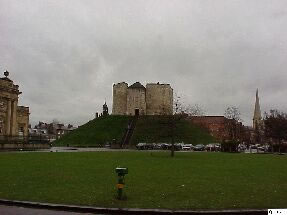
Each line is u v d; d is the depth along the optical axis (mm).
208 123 140750
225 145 74625
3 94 78625
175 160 38906
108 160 37156
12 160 34844
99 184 18734
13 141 68250
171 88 140125
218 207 13508
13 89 81562
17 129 87438
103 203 14125
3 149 63375
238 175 23578
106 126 113312
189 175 23266
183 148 82188
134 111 134250
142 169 27359
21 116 89500
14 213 12867
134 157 43750
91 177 21578
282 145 78250
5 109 80250
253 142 138250
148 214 12898
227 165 32438
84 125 119188
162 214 12805
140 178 21469
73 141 102750
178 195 15766
